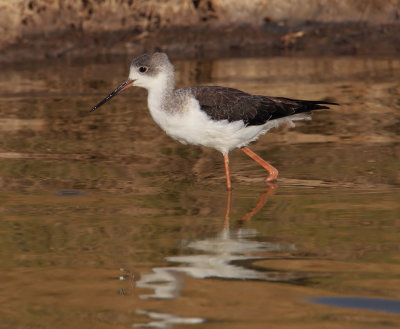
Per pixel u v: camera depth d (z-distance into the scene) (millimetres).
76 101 19766
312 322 7125
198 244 9516
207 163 14250
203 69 23781
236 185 12695
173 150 15188
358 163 13805
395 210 10969
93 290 8008
